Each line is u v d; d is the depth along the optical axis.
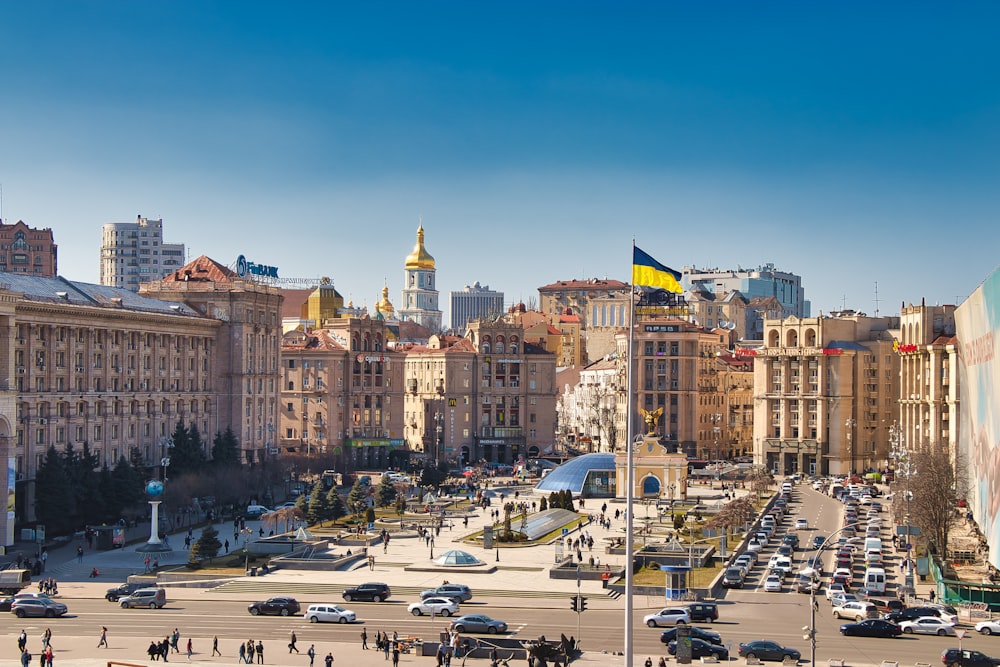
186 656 126.75
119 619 147.38
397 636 132.38
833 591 160.50
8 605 153.25
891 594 163.88
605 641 135.00
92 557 197.62
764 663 124.56
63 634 138.25
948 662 122.44
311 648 120.38
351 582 172.62
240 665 119.75
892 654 129.38
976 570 177.88
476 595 163.12
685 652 119.75
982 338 182.88
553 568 178.75
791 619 148.50
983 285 180.88
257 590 167.50
